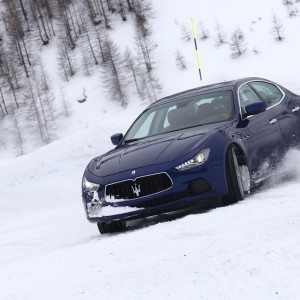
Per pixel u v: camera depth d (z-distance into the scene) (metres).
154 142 20.62
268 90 25.09
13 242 23.25
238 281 8.01
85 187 19.97
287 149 23.73
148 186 18.61
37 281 11.21
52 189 47.59
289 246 9.09
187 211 20.83
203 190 18.45
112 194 19.09
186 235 13.22
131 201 18.67
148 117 23.83
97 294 9.15
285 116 24.30
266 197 18.66
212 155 18.69
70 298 9.23
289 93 26.36
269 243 9.78
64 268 12.17
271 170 22.34
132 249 12.74
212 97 23.00
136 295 8.57
